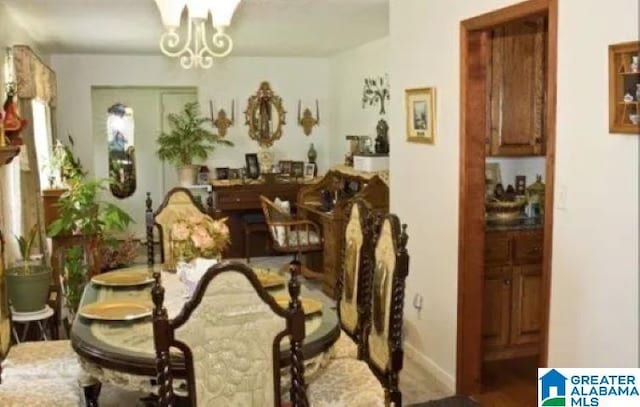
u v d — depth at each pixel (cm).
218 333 208
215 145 859
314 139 895
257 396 216
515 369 420
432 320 414
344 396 268
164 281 331
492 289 420
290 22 568
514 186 467
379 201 589
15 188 477
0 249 326
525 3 307
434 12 395
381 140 666
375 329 296
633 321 247
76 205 503
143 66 827
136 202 876
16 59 468
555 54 286
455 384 387
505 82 414
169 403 204
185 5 371
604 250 261
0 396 269
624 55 246
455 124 377
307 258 698
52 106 718
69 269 479
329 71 884
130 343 241
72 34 625
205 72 848
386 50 682
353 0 466
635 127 241
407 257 273
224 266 204
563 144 282
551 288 293
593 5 262
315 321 271
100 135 851
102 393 378
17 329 408
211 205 805
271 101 874
